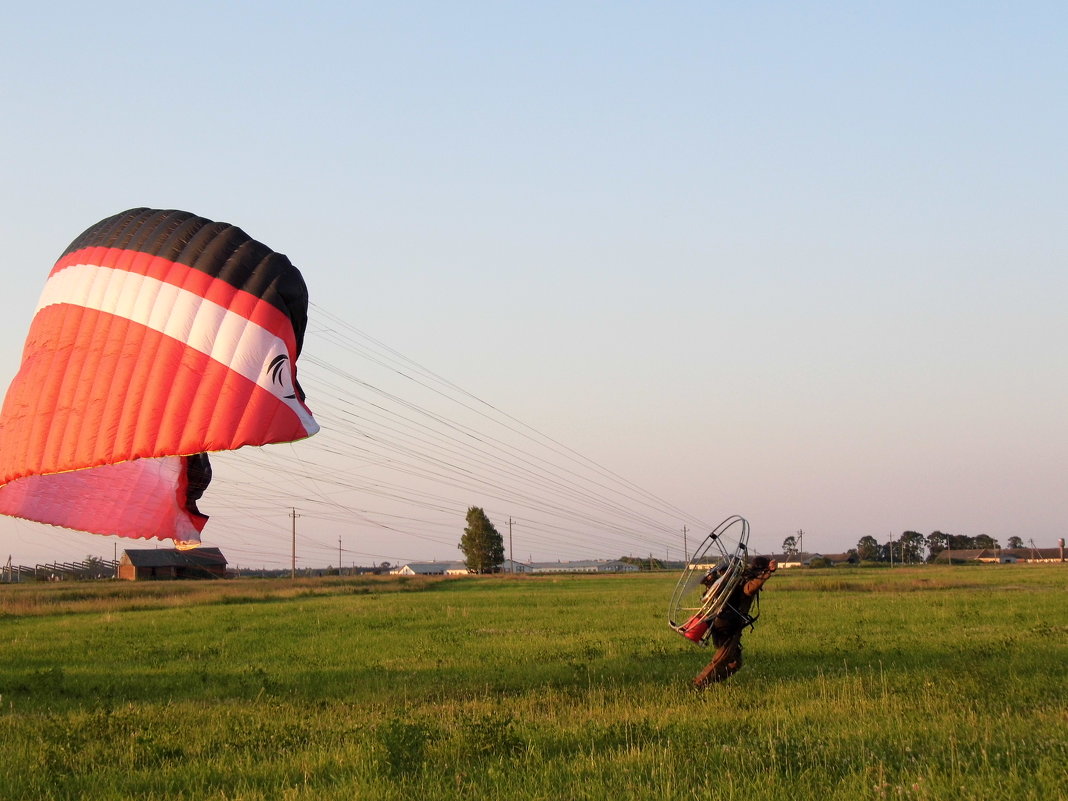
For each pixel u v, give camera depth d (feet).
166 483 67.92
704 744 32.73
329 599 167.43
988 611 97.60
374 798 27.91
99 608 148.77
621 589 191.42
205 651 79.61
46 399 59.47
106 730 39.91
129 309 60.34
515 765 30.89
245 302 60.13
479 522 449.48
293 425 58.13
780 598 128.67
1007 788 26.27
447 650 74.02
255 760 34.60
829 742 32.22
